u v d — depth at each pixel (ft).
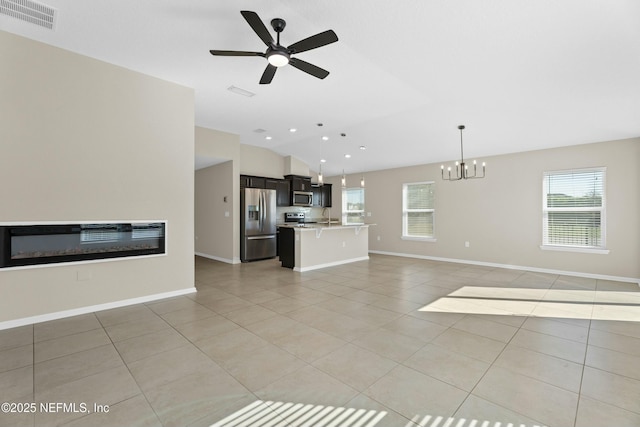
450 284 15.64
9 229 9.36
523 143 18.31
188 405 5.82
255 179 23.53
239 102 14.74
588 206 17.47
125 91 11.59
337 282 15.99
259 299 12.80
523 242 19.70
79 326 9.62
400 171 26.22
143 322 10.03
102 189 11.09
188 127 13.26
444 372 7.05
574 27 8.29
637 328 9.71
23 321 9.61
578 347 8.36
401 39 9.32
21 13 8.32
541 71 10.75
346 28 8.85
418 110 15.44
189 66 11.39
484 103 14.05
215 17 8.49
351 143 21.66
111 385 6.45
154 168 12.37
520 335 9.18
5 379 6.63
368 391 6.31
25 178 9.60
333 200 31.68
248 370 7.10
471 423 5.35
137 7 8.06
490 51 9.75
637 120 13.97
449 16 8.19
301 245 19.03
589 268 17.29
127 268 11.78
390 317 10.69
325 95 13.75
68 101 10.36
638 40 8.63
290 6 7.96
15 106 9.42
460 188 22.57
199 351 8.03
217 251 23.02
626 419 5.42
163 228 12.66
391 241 26.78
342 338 8.91
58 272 10.25
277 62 8.25
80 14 8.36
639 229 15.84
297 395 6.17
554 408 5.75
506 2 7.52
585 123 14.84
